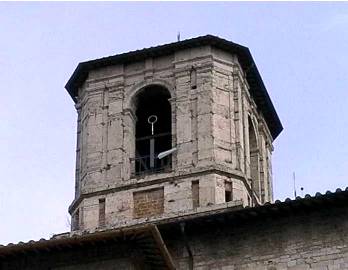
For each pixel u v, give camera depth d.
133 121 49.97
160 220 45.12
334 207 39.44
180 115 48.50
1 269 38.25
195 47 50.25
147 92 50.53
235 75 50.19
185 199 46.03
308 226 39.62
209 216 39.94
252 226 40.31
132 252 37.19
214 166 46.53
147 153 50.03
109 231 36.66
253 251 39.91
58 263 37.88
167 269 37.41
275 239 39.84
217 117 48.31
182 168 46.91
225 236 40.53
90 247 37.41
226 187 46.53
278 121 55.34
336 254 38.78
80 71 51.22
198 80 49.31
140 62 50.91
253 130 52.53
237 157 47.75
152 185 46.88
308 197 38.81
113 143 48.94
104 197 47.34
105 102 50.25
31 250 37.41
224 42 50.19
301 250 39.31
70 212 48.75
